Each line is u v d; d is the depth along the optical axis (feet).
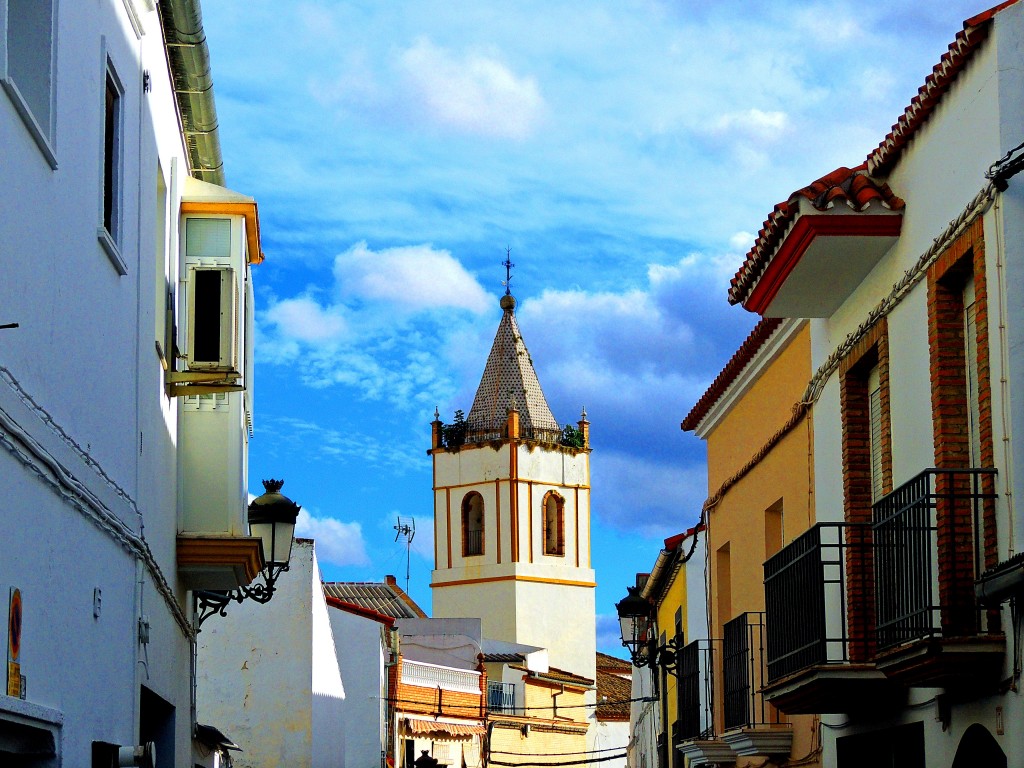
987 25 36.37
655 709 109.50
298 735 94.89
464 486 298.56
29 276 25.73
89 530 30.68
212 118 48.93
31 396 25.82
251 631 96.27
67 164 28.91
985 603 34.35
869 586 46.88
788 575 47.29
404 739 157.28
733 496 67.97
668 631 94.17
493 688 208.95
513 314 314.35
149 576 39.75
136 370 37.42
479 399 304.30
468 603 294.87
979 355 36.63
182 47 43.98
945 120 39.63
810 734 54.19
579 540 301.43
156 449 41.50
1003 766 34.96
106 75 33.88
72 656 28.96
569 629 295.89
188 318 46.75
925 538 37.37
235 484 48.26
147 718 48.21
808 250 44.70
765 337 59.52
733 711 61.36
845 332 49.42
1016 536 34.06
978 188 37.17
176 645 48.70
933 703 40.06
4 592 23.57
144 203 39.04
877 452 47.73
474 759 179.52
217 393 48.21
